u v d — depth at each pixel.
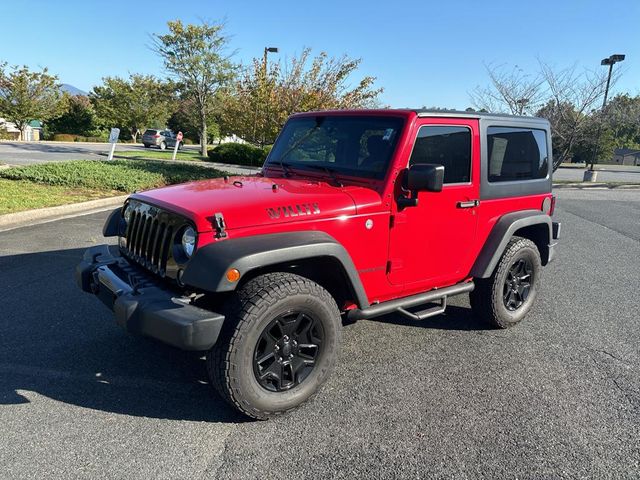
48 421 2.93
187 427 2.93
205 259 2.69
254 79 20.53
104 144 36.66
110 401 3.17
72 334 4.09
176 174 14.02
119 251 3.77
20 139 37.94
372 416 3.10
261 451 2.73
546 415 3.18
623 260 7.57
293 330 3.01
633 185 21.48
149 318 2.73
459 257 3.99
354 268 3.18
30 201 9.44
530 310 5.12
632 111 20.02
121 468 2.55
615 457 2.77
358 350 4.06
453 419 3.10
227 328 2.77
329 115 3.99
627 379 3.70
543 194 4.70
